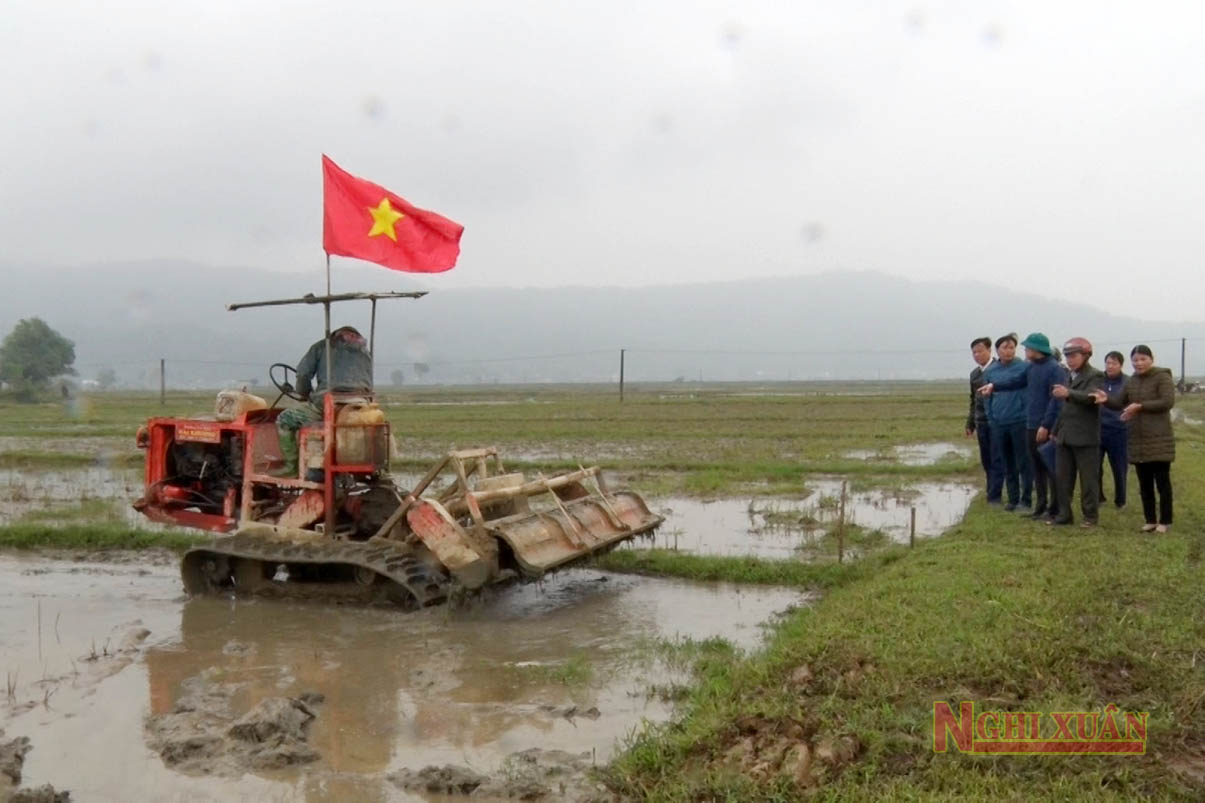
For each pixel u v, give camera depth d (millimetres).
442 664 8031
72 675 7758
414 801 5461
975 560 9875
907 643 7000
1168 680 6273
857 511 15766
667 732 6039
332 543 9930
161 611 9820
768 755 5469
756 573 10992
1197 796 4789
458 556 9312
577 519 10297
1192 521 12438
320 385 10484
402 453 25328
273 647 8562
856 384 169875
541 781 5586
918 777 5102
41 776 5824
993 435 14164
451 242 10648
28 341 74062
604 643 8617
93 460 23625
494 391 121438
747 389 124062
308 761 6016
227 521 11055
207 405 55000
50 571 11664
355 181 10422
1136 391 11711
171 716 6727
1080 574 9062
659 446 28031
